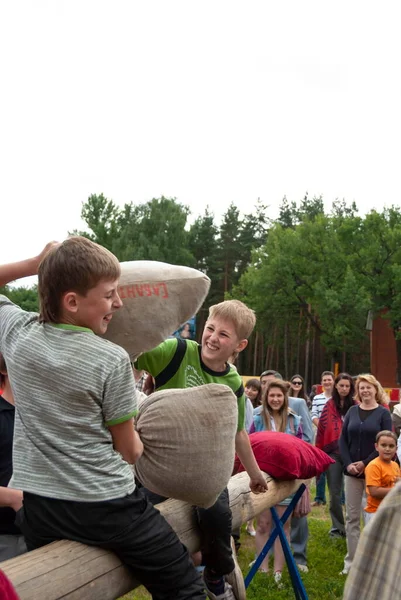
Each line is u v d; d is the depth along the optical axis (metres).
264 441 4.30
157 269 2.60
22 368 2.05
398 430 8.04
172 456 2.47
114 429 2.04
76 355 2.00
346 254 56.62
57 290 2.04
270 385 6.87
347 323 53.75
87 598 2.00
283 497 4.28
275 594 5.71
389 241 54.69
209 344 3.01
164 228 66.81
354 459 6.64
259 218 79.19
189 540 2.77
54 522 2.02
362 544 1.43
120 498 2.04
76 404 1.98
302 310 59.22
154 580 2.15
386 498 1.44
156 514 2.17
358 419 6.79
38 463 2.02
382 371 54.78
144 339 2.56
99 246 2.10
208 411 2.51
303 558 6.50
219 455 2.51
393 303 53.88
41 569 1.92
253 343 67.62
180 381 2.99
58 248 2.07
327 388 9.92
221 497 2.86
